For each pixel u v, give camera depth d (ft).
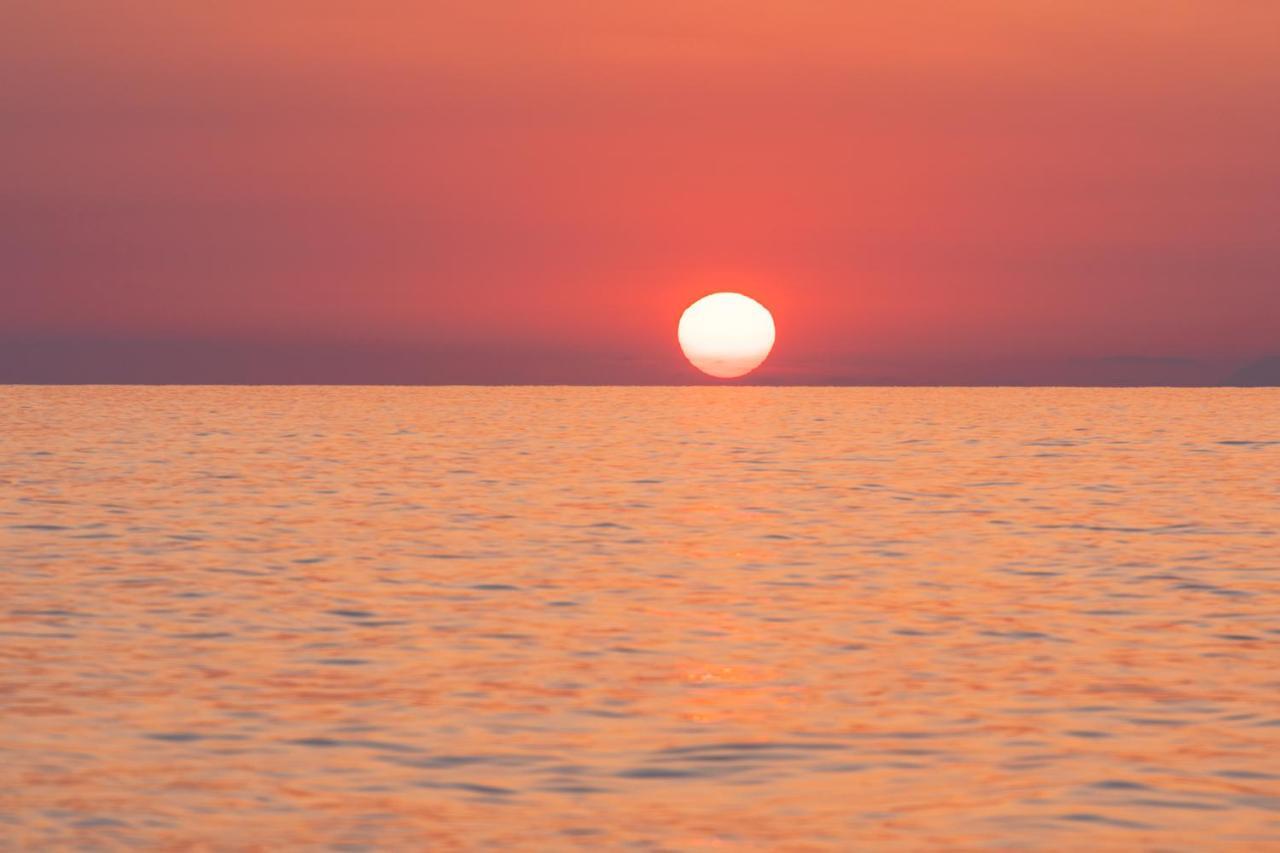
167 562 225.35
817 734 129.39
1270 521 284.20
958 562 229.25
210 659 156.66
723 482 369.50
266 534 260.42
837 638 169.58
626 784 115.96
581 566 224.33
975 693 143.43
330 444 510.99
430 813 109.29
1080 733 129.59
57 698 139.64
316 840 103.91
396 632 172.04
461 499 324.80
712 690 144.56
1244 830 105.81
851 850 102.94
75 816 108.06
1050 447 504.84
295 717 133.90
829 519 288.10
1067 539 257.34
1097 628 175.32
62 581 206.39
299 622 177.37
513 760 121.60
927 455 466.70
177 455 452.76
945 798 112.68
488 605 189.88
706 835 105.40
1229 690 144.25
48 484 354.13
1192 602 192.65
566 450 488.02
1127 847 102.94
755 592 200.75
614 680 148.66
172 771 118.21
